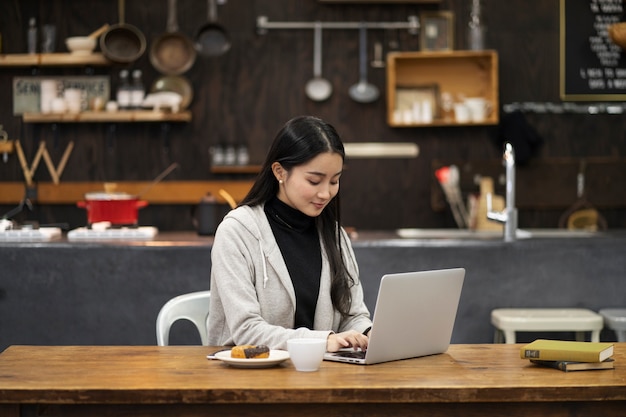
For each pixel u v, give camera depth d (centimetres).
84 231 491
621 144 668
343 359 249
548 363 244
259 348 243
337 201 291
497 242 461
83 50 637
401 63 660
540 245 462
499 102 666
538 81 667
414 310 248
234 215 281
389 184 668
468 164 660
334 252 288
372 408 222
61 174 668
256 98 666
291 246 284
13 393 216
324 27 660
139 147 668
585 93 659
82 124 667
